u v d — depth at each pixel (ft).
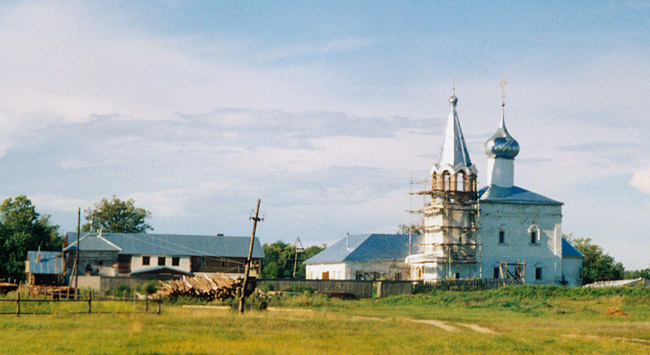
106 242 323.37
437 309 226.58
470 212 331.57
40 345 111.86
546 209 337.52
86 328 133.90
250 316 164.86
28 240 382.63
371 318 175.83
